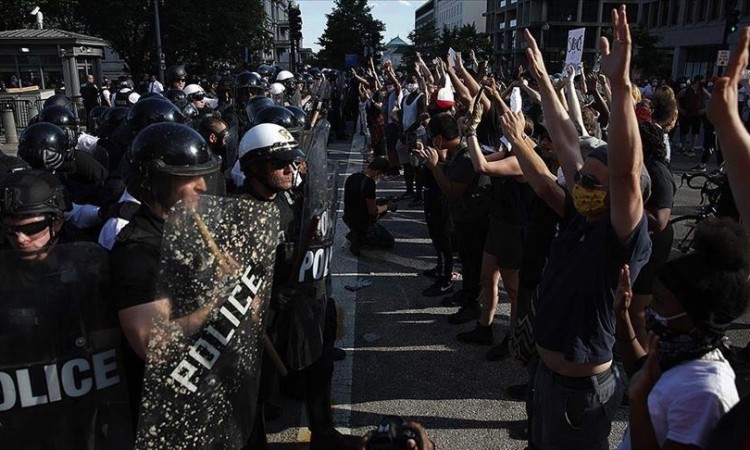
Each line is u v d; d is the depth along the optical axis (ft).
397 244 23.30
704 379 4.99
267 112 14.38
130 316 5.65
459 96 18.44
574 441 7.57
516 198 12.74
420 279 19.40
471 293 15.71
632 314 11.47
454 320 15.81
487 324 14.53
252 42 122.62
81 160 13.25
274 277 8.49
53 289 5.50
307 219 8.44
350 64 128.06
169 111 14.49
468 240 15.15
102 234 9.04
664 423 5.15
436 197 17.25
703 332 5.14
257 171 8.35
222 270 5.89
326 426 9.82
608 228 6.90
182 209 5.59
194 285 5.75
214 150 15.43
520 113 12.01
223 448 6.38
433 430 11.21
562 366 7.43
